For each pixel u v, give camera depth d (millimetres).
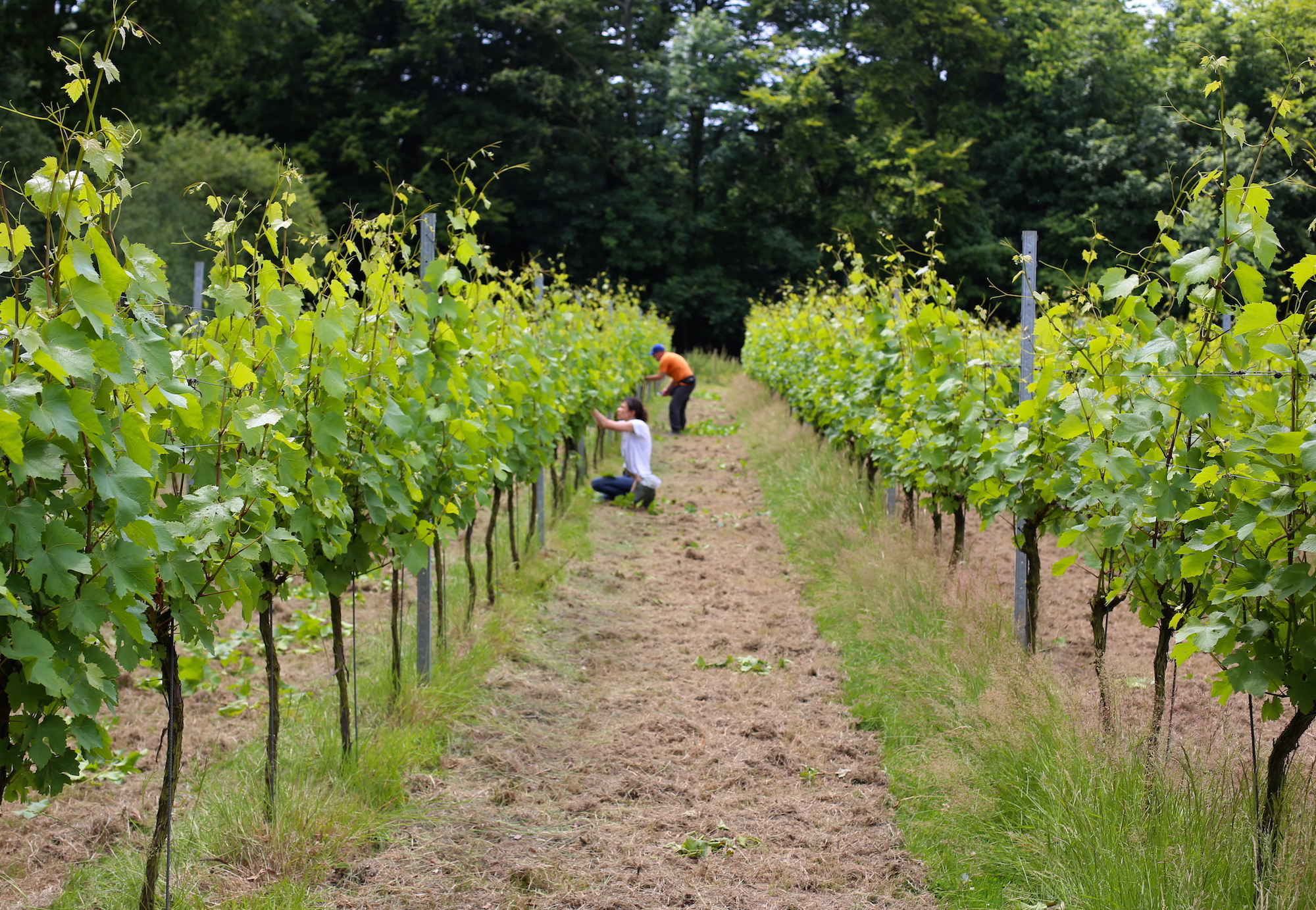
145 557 2203
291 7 24250
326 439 3377
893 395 6789
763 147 34719
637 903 3137
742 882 3268
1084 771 3320
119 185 2344
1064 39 32219
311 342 3262
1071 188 30734
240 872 3150
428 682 4676
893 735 4293
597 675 5277
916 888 3223
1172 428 3291
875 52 34938
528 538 7230
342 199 28281
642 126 34312
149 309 2498
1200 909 2664
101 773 3904
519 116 31234
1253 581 2699
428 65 30266
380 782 3742
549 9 30031
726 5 38000
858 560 6250
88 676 2236
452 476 4688
